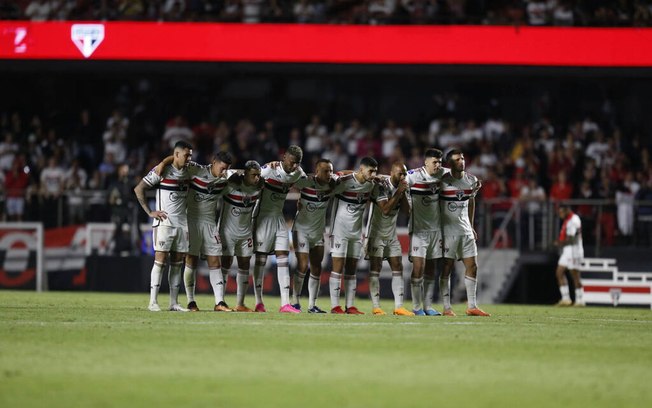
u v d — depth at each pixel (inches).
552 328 1432.1
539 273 2792.8
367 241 1689.2
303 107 3683.6
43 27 3154.5
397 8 3223.4
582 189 3073.3
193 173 1608.0
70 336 1170.6
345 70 3235.7
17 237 2819.9
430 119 3518.7
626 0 3184.1
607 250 2778.1
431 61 3142.2
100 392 786.8
